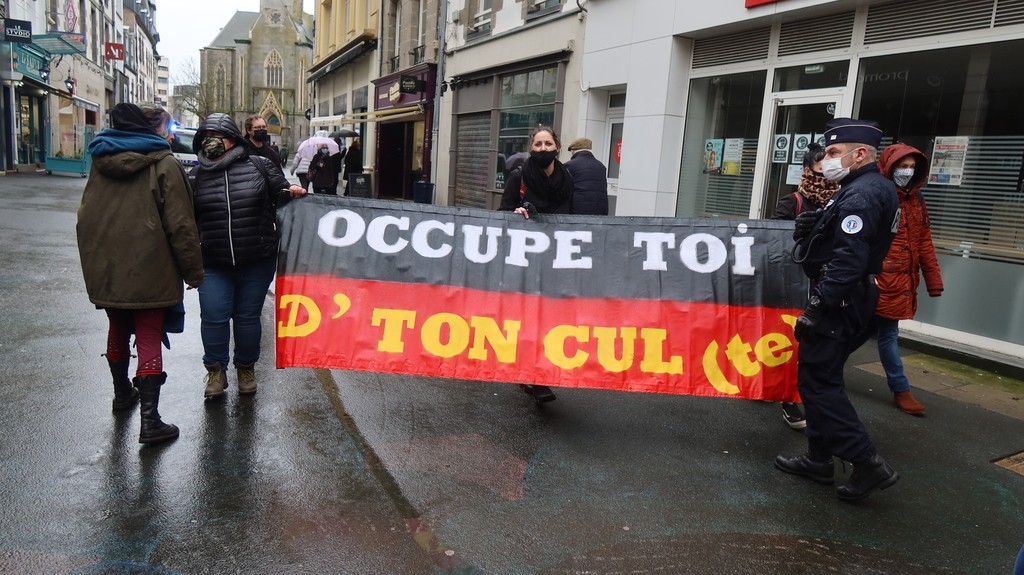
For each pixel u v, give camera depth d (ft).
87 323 19.65
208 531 9.73
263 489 10.98
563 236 14.56
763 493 11.70
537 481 11.76
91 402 14.07
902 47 21.84
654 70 30.53
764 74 26.76
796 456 12.60
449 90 55.52
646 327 14.08
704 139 29.78
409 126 72.13
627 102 32.30
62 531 9.53
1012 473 12.83
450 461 12.36
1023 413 15.90
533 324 14.21
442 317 14.23
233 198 13.64
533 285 14.35
